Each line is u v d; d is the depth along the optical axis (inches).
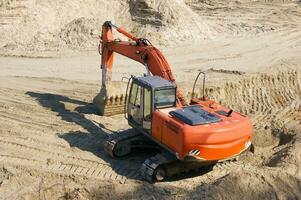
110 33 587.2
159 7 1048.8
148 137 467.2
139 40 537.0
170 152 434.9
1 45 911.0
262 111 676.1
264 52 965.2
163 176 439.2
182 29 1033.5
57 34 952.3
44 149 498.6
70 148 504.4
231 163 490.0
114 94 598.5
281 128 577.0
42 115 595.2
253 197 386.9
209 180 450.0
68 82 731.4
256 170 423.5
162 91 455.2
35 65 805.9
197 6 1473.9
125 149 485.7
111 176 448.8
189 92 693.3
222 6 1493.6
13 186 421.7
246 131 438.9
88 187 414.9
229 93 747.4
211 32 1113.4
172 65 845.2
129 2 1086.4
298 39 1093.8
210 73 804.0
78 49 903.1
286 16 1362.0
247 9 1457.9
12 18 969.5
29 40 936.3
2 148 494.6
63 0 1059.3
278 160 474.6
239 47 998.4
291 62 898.7
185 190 425.7
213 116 435.8
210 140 414.9
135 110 479.5
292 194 401.1
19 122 568.7
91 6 1075.3
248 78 788.6
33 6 1008.2
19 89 689.6
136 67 818.8
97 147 511.8
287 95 795.4
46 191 410.3
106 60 591.2
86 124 572.7
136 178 446.6
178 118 430.3
